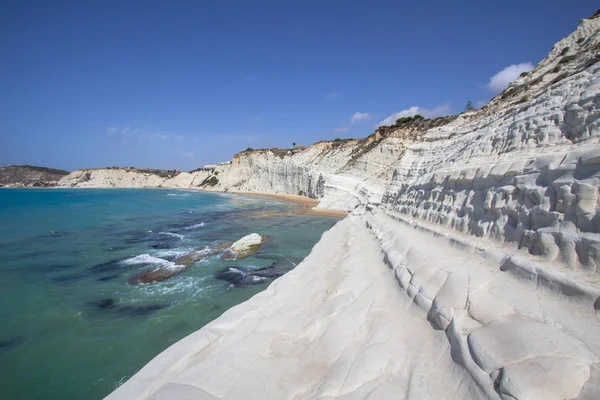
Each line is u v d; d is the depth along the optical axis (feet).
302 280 34.91
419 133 142.20
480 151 33.35
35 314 35.55
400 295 22.45
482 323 14.69
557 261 16.24
